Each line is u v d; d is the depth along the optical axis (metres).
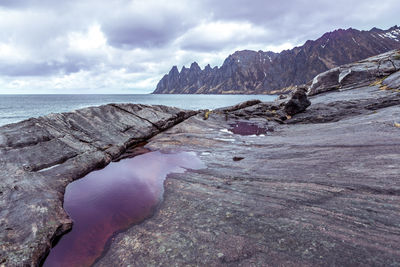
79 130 13.49
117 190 8.62
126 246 5.24
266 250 4.47
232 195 7.15
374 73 32.75
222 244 4.82
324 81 36.88
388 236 4.39
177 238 5.24
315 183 7.14
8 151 9.64
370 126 13.35
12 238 5.20
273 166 9.44
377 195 5.91
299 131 16.62
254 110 26.44
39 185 8.05
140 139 15.88
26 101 164.12
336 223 5.04
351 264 3.83
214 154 12.36
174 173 9.91
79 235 5.96
